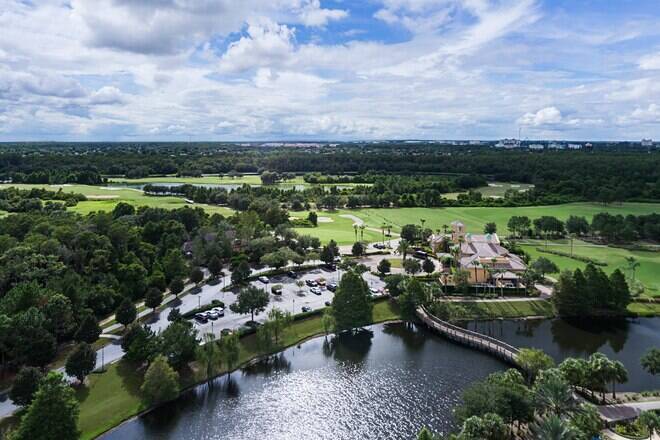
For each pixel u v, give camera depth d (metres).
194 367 110.88
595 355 96.38
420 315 144.00
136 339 107.38
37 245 160.00
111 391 99.44
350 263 189.25
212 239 196.00
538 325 142.38
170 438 88.38
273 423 93.62
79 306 126.31
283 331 130.25
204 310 142.12
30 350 102.19
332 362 119.56
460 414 83.44
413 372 113.88
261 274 180.50
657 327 140.50
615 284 147.88
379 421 94.00
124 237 185.38
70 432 78.19
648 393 97.50
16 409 91.44
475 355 123.38
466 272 161.88
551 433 70.50
